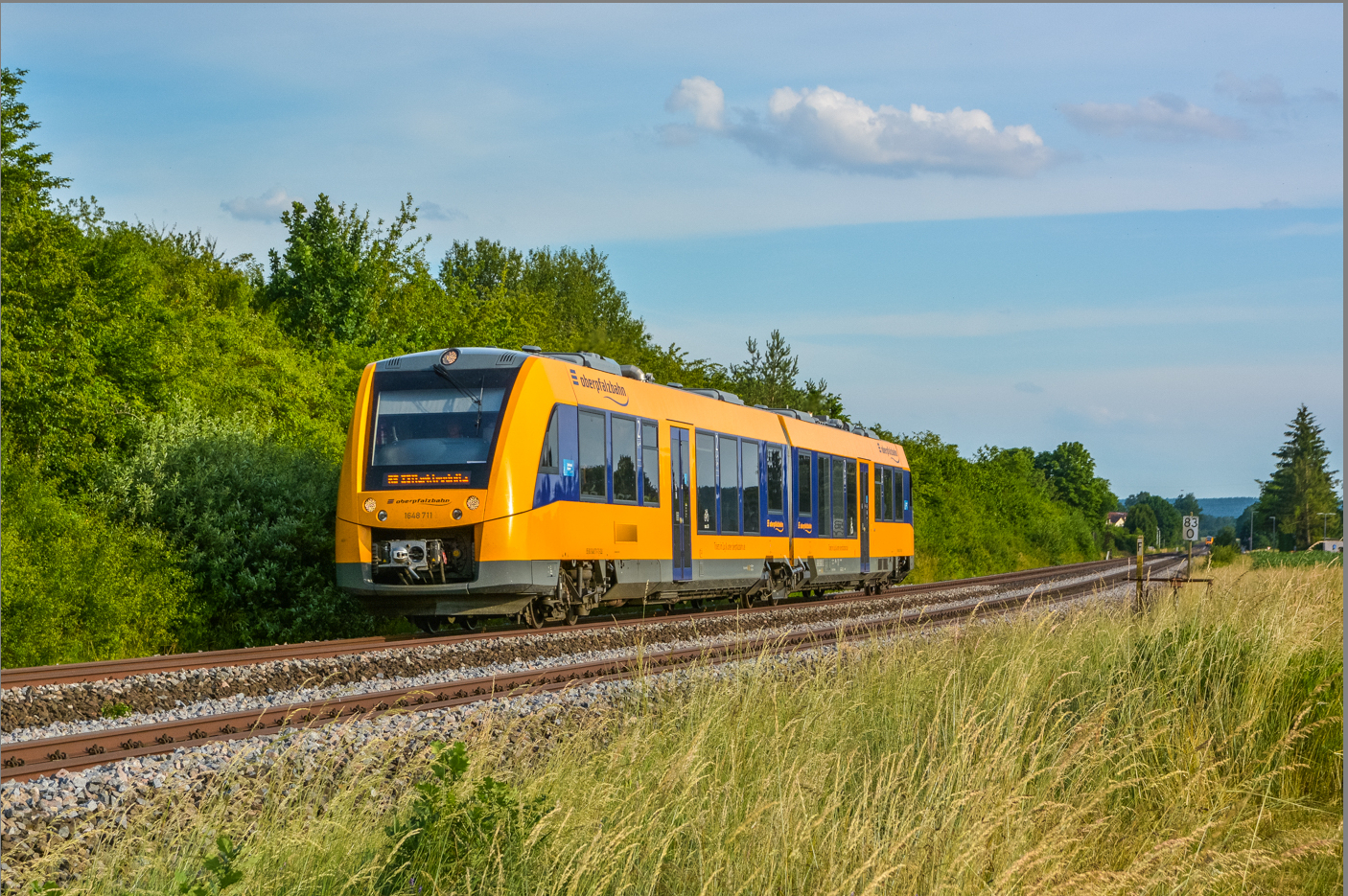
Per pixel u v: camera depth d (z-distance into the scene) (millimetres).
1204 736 8180
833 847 5309
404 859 5172
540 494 15617
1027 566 66750
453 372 15914
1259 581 15133
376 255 34219
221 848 4852
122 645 15422
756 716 7371
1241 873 6090
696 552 19766
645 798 5730
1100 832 6457
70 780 6988
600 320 65500
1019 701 7844
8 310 17391
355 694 10898
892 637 11750
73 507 16688
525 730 7707
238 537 17891
